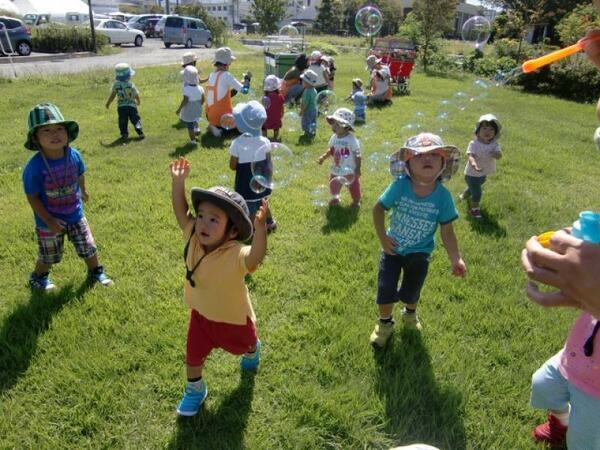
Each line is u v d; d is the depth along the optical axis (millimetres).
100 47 24562
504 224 5051
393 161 2893
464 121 10242
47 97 11219
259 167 4363
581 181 6688
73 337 3023
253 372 2809
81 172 3584
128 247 4219
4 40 20078
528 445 2402
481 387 2758
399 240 2959
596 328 1840
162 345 2988
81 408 2549
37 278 3598
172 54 24078
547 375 2123
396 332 3162
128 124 8734
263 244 2277
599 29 1428
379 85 11992
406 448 1050
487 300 3562
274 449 2357
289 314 3357
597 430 1887
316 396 2613
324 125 9461
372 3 52688
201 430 2438
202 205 2307
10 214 4867
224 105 7988
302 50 18031
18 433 2418
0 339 2998
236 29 77938
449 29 23812
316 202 5383
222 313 2422
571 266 1317
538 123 10836
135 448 2342
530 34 27297
